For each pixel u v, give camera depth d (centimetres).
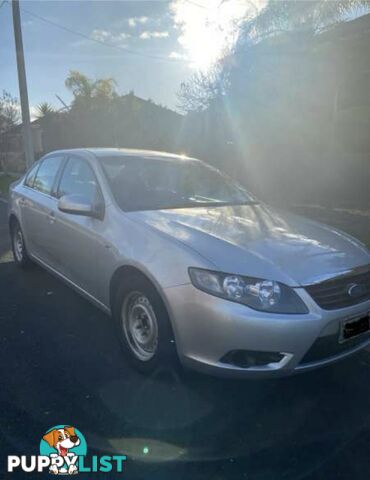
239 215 394
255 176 1395
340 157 1297
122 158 445
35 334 398
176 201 417
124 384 321
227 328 275
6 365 344
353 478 243
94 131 2506
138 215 361
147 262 312
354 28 1157
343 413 298
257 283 281
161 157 477
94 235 375
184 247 304
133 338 339
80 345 379
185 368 304
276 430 279
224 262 290
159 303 306
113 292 358
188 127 1517
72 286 435
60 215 434
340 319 291
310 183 1344
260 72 1222
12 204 572
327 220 962
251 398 310
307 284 287
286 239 337
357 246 356
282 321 273
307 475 244
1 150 3362
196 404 301
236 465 250
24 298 483
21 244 565
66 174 471
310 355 286
